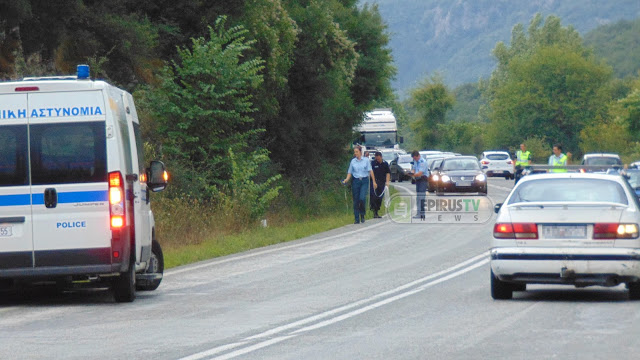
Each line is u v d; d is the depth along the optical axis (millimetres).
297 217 57438
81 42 46562
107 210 22234
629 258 21328
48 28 43531
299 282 26547
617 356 14680
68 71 45188
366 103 102750
